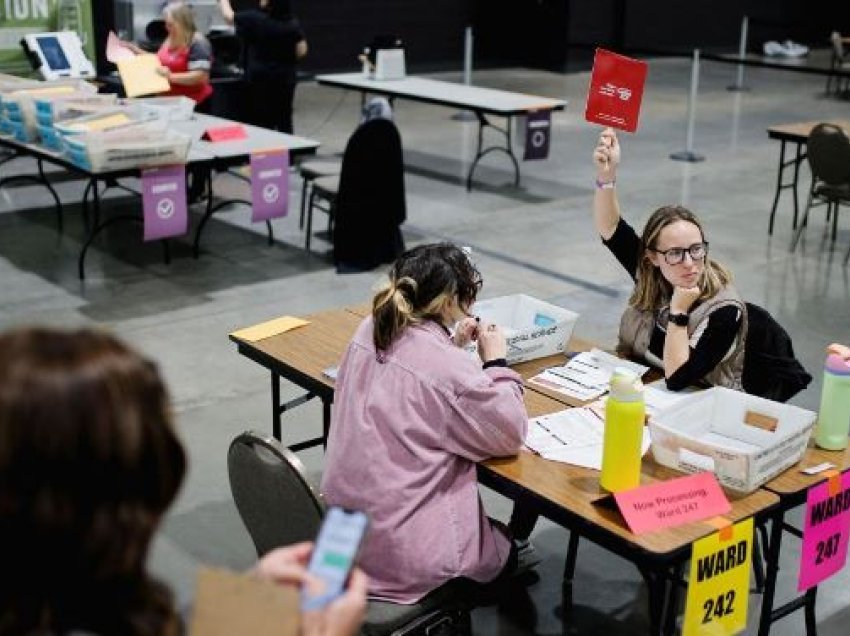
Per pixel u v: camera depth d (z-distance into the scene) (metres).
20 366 0.83
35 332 0.87
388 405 2.25
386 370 2.27
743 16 18.28
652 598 2.16
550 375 2.80
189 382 4.41
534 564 3.01
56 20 8.29
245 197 7.48
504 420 2.24
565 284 5.83
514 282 5.84
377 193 5.83
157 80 6.80
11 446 0.81
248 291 5.58
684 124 11.09
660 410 2.45
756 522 2.17
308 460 3.76
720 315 2.64
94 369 0.84
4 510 0.82
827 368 2.38
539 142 7.93
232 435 3.95
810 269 6.21
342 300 5.47
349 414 2.29
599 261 6.27
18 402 0.81
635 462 2.13
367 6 14.76
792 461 2.29
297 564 1.14
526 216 7.28
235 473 2.20
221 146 5.98
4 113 6.11
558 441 2.41
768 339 2.81
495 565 2.30
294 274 5.88
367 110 5.94
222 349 4.79
